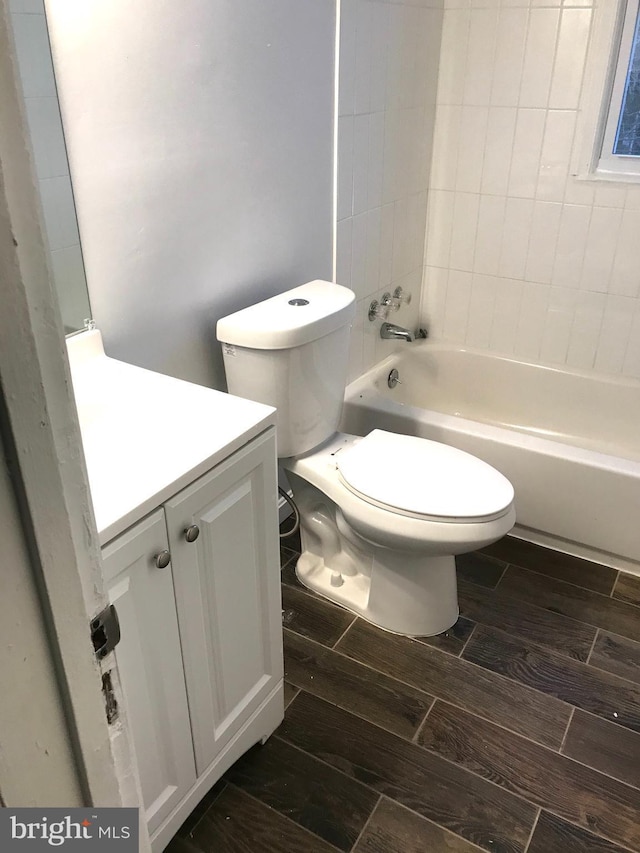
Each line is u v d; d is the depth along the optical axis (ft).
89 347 4.57
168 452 3.71
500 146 8.00
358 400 7.86
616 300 8.04
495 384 9.02
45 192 4.10
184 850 4.54
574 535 7.05
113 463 3.60
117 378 4.46
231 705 4.60
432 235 8.89
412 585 5.97
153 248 4.93
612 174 7.60
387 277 8.25
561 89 7.43
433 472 5.71
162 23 4.48
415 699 5.57
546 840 4.60
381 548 5.89
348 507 5.72
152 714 3.84
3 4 1.25
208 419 4.04
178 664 3.94
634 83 7.26
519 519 7.30
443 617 6.17
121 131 4.44
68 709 1.72
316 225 6.63
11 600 1.51
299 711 5.47
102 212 4.49
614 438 8.50
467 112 8.04
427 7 7.35
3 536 1.46
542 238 8.18
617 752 5.16
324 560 6.73
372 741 5.24
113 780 1.95
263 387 5.49
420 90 7.73
